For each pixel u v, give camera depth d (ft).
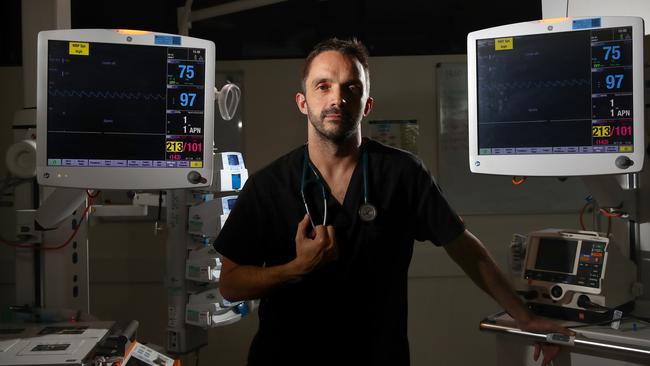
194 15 10.43
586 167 6.56
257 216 5.62
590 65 6.53
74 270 7.39
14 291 11.09
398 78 11.40
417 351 11.41
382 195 5.54
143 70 6.57
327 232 4.93
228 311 9.03
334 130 5.16
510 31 6.80
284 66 11.47
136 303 11.32
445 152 11.33
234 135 11.41
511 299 6.11
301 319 5.38
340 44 5.36
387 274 5.40
